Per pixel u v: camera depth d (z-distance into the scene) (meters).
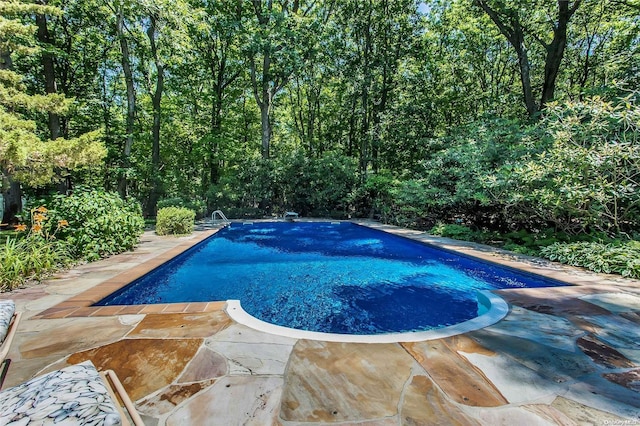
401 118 14.12
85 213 4.97
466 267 5.61
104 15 10.79
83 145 4.82
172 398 1.57
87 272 4.11
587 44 12.94
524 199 5.79
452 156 8.22
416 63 14.85
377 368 1.88
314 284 4.68
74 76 13.40
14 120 4.54
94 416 0.92
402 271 5.45
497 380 1.77
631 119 4.55
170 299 3.99
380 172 13.79
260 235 9.59
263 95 14.54
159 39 12.01
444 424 1.40
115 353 2.03
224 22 12.97
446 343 2.24
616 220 4.95
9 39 5.50
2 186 5.05
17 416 0.91
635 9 9.27
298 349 2.12
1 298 3.10
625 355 2.07
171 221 8.00
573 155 4.88
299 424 1.39
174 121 15.58
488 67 15.56
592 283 3.83
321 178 13.84
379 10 13.95
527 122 9.36
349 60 14.84
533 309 2.94
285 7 14.47
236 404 1.53
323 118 18.97
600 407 1.54
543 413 1.49
